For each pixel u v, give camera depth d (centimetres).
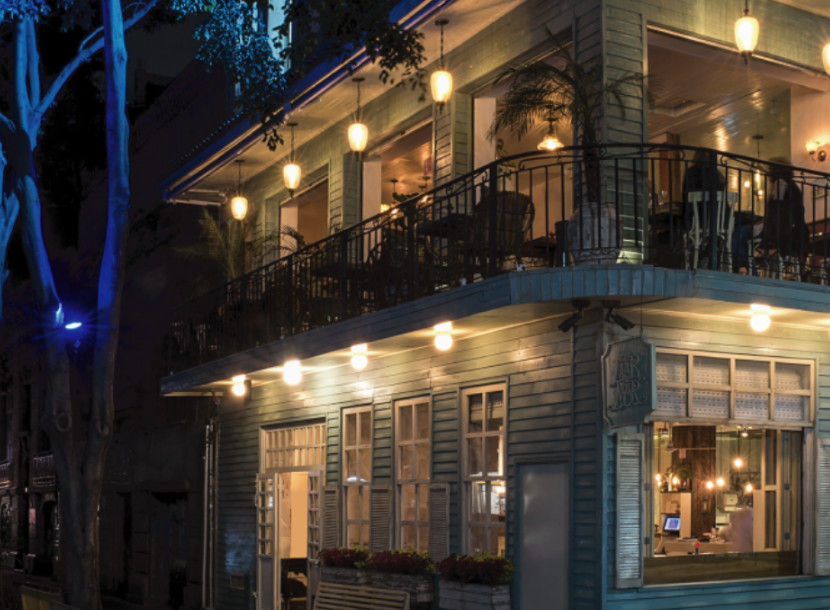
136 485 2586
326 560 1501
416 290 1315
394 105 1650
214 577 2091
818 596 1234
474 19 1402
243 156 2023
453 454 1355
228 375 1778
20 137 1395
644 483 1144
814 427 1257
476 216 1217
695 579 1167
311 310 1579
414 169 2056
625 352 1072
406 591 1283
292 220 2086
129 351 2725
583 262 1106
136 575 2622
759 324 1150
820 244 1284
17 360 3019
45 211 2966
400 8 1392
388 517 1478
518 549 1220
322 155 1880
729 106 1614
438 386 1400
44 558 3272
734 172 1644
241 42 1578
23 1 1355
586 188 1177
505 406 1262
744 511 1294
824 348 1277
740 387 1208
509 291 1079
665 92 1575
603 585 1094
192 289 2216
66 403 1348
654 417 1145
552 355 1194
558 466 1174
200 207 2403
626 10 1227
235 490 2016
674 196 1731
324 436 1689
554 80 1184
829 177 1237
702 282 1066
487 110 1494
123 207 1346
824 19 1411
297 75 1614
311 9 1462
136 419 2644
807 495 1249
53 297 1366
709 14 1294
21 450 3603
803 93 1522
